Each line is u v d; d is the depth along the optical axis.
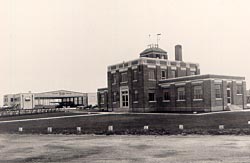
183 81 44.88
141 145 14.84
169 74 51.12
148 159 11.42
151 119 30.06
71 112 56.69
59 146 15.61
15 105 92.38
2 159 12.42
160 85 49.03
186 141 15.56
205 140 15.67
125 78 51.50
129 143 15.66
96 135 20.05
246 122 23.31
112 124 26.38
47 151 14.15
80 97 103.31
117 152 13.15
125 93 51.38
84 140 17.64
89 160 11.64
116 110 53.38
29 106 93.19
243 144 14.09
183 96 45.06
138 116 35.72
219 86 42.12
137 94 48.62
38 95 94.81
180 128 20.64
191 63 55.22
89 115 42.44
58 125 28.41
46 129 25.27
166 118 30.64
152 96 48.66
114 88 54.00
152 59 49.12
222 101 42.00
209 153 12.16
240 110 41.06
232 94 43.53
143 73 47.62
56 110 64.31
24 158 12.54
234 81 43.91
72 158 12.16
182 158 11.38
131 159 11.54
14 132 24.42
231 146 13.62
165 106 48.06
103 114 43.50
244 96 45.28
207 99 41.06
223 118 27.59
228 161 10.66
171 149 13.37
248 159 10.92
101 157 12.14
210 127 20.94
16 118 43.94
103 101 62.78
